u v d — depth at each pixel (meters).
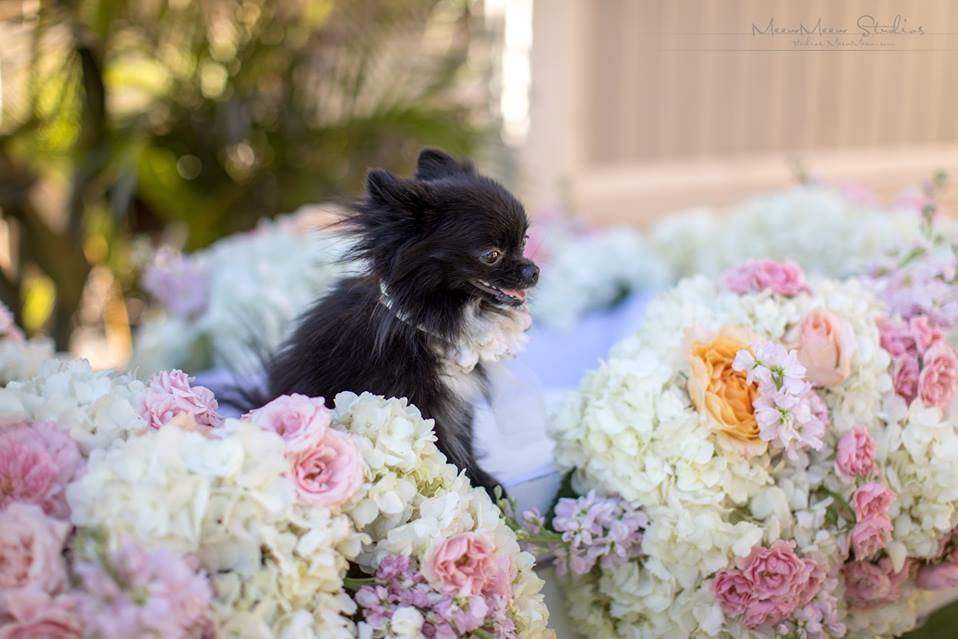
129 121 2.18
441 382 1.10
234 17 2.25
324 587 0.91
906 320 1.24
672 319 1.17
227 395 1.27
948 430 1.13
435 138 2.33
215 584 0.88
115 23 2.05
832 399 1.13
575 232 2.17
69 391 0.99
